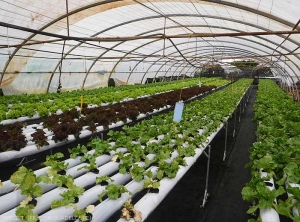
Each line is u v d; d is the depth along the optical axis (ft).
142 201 11.39
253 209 9.91
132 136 19.43
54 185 13.20
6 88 49.80
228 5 33.83
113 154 16.66
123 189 11.83
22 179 11.89
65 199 11.05
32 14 34.40
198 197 20.16
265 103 34.55
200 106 34.27
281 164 13.15
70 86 66.28
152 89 56.80
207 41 72.02
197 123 23.67
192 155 16.63
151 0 36.27
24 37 40.42
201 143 18.67
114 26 48.52
